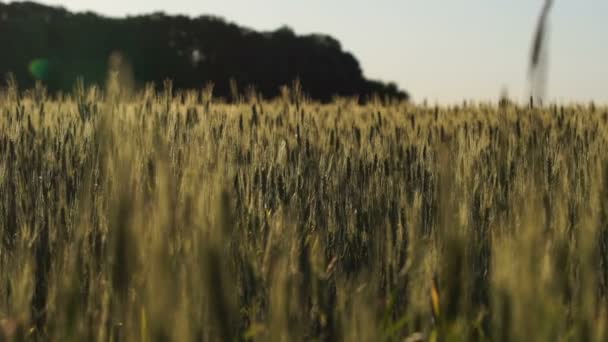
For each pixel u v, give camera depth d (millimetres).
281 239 1797
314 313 1710
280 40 44312
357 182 3992
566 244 1757
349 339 1328
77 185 3252
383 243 2162
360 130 5176
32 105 5453
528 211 1426
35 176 3463
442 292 1451
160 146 2098
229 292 1320
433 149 4250
